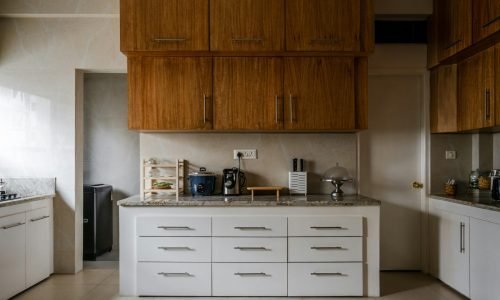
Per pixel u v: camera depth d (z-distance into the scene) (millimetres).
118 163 5207
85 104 5223
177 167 3414
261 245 3098
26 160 3797
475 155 3805
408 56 3881
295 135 3742
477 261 2928
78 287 3393
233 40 3207
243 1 3225
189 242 3113
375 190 3928
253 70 3307
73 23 3805
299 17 3227
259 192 3676
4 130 3805
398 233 3926
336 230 3096
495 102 2906
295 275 3092
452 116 3559
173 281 3113
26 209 3291
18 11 3697
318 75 3307
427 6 3713
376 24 3871
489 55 2992
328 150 3752
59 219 3785
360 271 3090
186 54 3275
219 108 3293
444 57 3441
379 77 3959
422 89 3914
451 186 3701
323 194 3713
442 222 3521
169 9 3215
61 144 3803
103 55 3801
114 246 5195
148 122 3285
